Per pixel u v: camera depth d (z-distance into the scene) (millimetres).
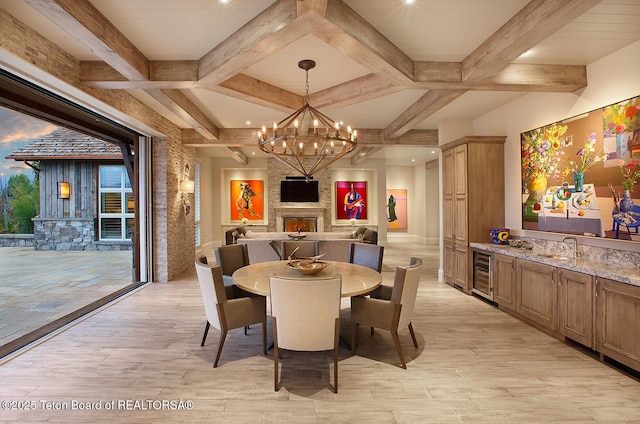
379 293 3455
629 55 2984
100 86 3428
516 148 4543
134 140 5535
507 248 4242
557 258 3445
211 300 2844
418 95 4469
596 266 2973
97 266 7125
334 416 2092
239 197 10633
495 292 4281
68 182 9539
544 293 3412
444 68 3346
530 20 2379
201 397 2297
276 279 2363
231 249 4059
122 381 2502
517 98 4508
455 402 2242
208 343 3205
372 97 3873
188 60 3277
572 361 2840
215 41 2910
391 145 6609
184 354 2961
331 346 2404
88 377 2557
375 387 2430
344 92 3969
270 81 3889
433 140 6605
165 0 2316
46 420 2047
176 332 3471
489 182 4824
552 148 3830
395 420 2055
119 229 9633
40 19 2545
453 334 3447
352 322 2963
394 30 2760
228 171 10648
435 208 11234
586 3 2059
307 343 2387
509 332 3500
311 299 2334
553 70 3395
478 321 3830
